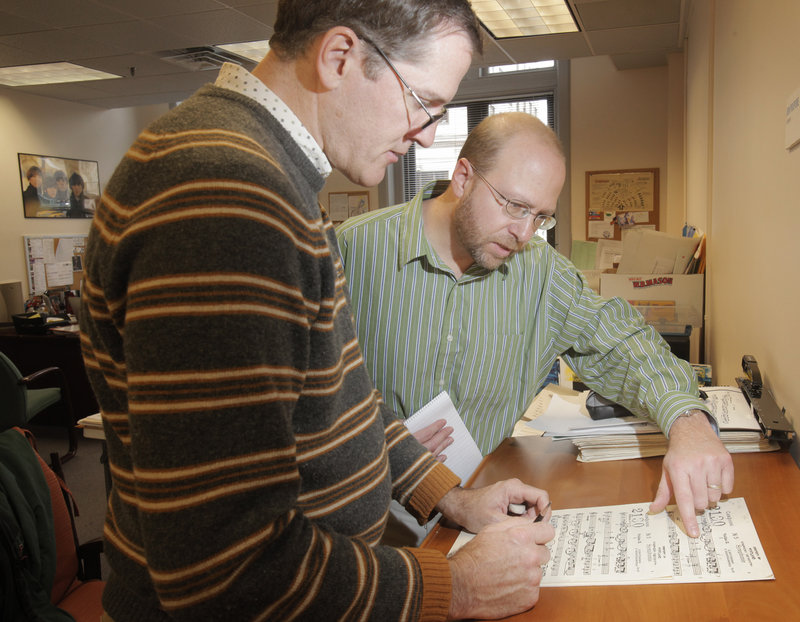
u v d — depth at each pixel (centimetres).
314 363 61
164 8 393
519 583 70
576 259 380
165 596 51
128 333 50
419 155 720
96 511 316
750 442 112
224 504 50
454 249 131
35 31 433
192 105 60
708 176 261
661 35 464
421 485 94
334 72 63
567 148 621
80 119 687
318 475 65
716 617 68
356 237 136
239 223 51
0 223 601
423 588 62
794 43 107
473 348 133
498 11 406
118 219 54
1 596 132
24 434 161
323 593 55
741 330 173
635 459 116
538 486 106
